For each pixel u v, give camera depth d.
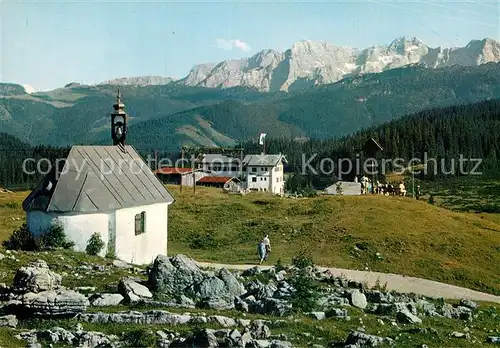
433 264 56.12
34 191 48.69
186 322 24.16
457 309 35.19
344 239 63.22
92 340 21.27
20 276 25.84
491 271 57.47
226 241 66.44
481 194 176.75
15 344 20.53
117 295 27.73
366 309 30.95
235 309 28.25
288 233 67.25
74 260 40.66
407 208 78.19
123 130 55.03
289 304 28.70
